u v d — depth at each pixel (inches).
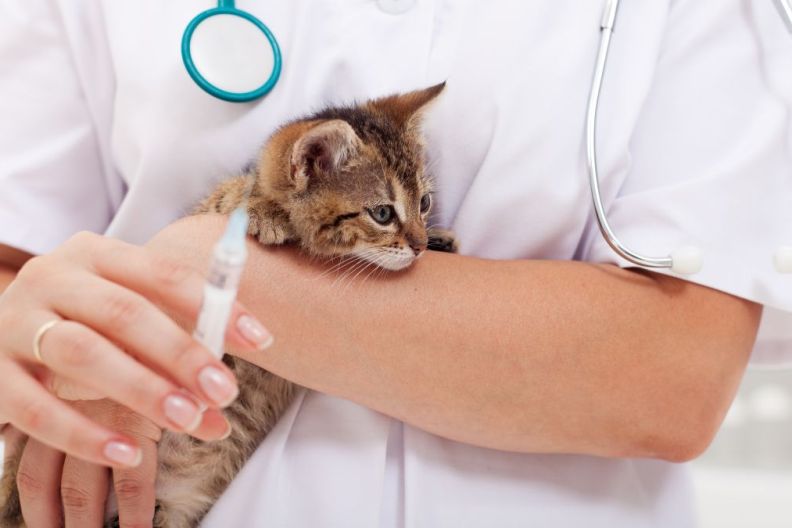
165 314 18.1
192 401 17.0
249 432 23.9
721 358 21.1
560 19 22.8
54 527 22.1
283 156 22.7
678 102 22.5
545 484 22.3
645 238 21.7
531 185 22.2
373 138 23.7
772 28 22.4
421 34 23.1
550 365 20.7
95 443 17.4
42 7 23.7
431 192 23.8
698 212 21.6
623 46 22.7
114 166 24.5
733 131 22.1
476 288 21.2
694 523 22.9
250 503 22.2
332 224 23.3
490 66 22.5
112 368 17.0
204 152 23.0
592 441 21.0
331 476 22.0
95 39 23.9
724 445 41.9
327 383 21.1
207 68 22.5
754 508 38.5
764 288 21.3
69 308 17.8
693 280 21.3
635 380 20.8
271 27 23.2
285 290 21.0
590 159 21.6
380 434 22.2
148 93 22.9
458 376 20.7
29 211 23.5
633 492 22.5
